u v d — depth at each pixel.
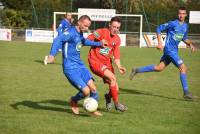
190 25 51.12
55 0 58.66
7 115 11.68
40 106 13.08
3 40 52.03
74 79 11.38
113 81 11.88
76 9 58.78
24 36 53.88
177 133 10.12
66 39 11.20
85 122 11.03
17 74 20.95
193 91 17.17
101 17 47.53
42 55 32.88
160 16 53.25
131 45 50.97
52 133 9.91
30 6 59.84
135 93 16.23
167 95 15.91
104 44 11.99
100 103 13.85
